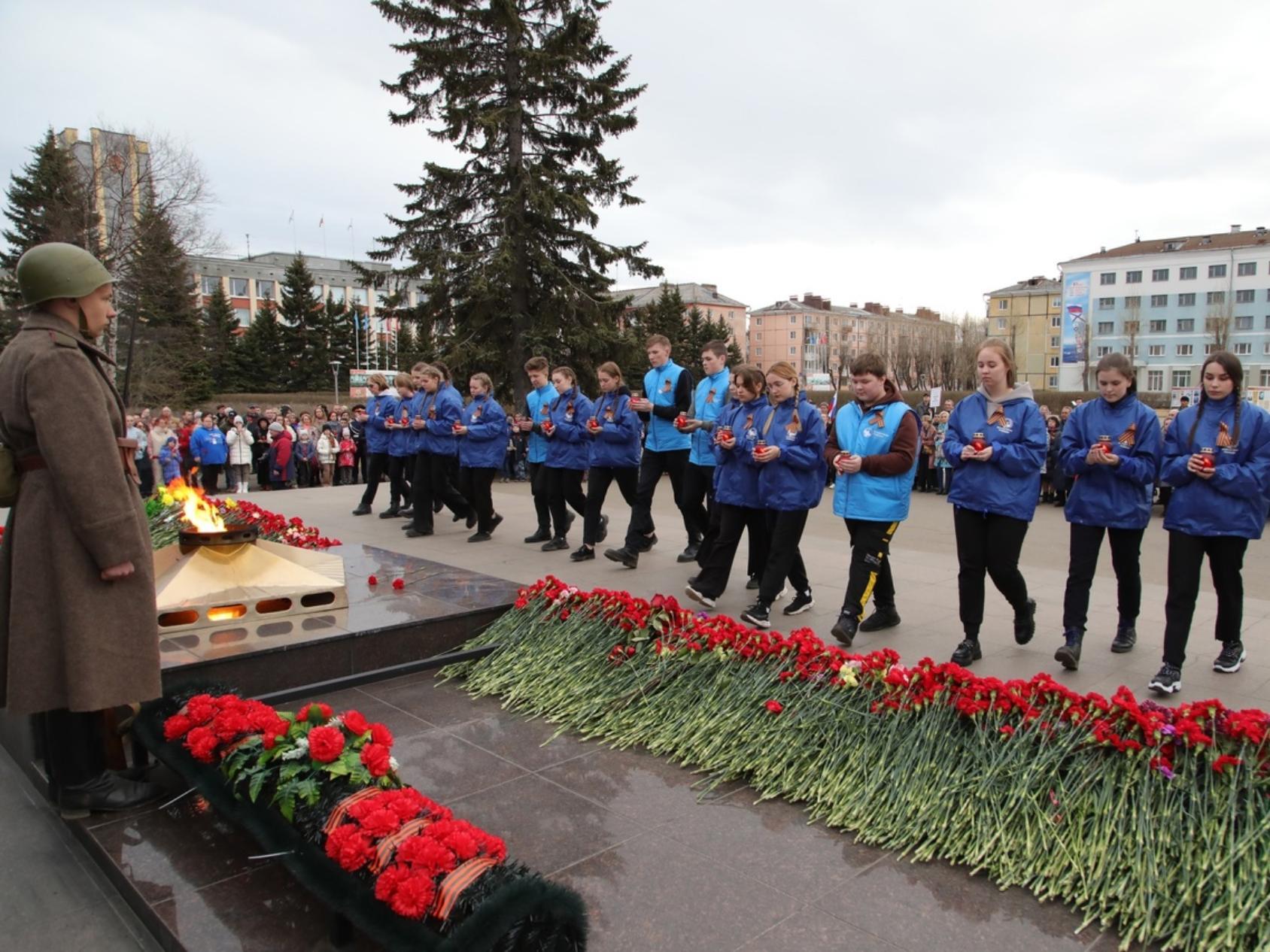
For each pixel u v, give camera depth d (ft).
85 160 121.08
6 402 9.52
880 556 17.10
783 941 8.14
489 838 7.77
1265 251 208.95
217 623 14.85
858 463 16.67
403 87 62.64
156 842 9.77
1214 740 9.30
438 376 30.89
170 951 8.07
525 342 63.16
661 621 14.76
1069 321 232.12
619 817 10.59
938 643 17.67
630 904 8.73
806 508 18.74
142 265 102.32
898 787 10.39
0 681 9.86
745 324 291.17
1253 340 212.64
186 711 10.33
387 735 9.48
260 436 60.75
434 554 27.66
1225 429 14.62
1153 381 224.74
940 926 8.40
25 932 8.58
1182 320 220.84
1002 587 16.31
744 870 9.40
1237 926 7.91
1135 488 15.88
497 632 16.11
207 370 136.05
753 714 12.16
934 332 244.42
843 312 319.88
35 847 10.19
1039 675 11.18
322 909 8.47
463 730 13.34
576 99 63.62
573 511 39.78
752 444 19.06
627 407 26.07
